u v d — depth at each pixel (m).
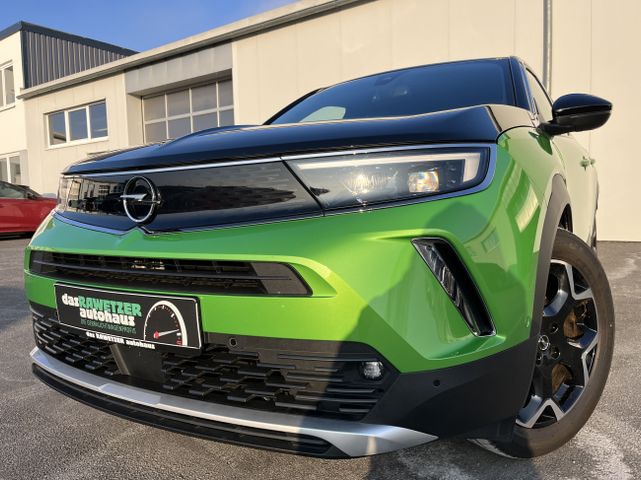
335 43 8.98
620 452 1.76
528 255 1.42
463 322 1.32
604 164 6.72
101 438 2.05
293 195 1.37
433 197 1.33
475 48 7.50
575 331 1.84
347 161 1.36
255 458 1.84
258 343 1.34
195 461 1.84
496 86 2.36
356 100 2.60
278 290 1.29
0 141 17.92
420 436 1.29
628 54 6.46
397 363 1.25
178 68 11.97
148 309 1.48
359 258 1.25
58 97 15.45
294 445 1.33
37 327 1.96
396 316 1.25
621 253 5.77
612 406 2.10
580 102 1.90
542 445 1.67
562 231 1.78
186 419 1.46
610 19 6.52
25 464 1.86
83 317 1.66
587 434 1.89
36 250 1.82
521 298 1.39
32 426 2.17
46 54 17.42
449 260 1.31
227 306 1.34
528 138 1.72
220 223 1.41
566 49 6.82
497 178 1.40
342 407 1.32
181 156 1.52
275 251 1.29
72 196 1.84
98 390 1.63
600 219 6.81
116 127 13.88
